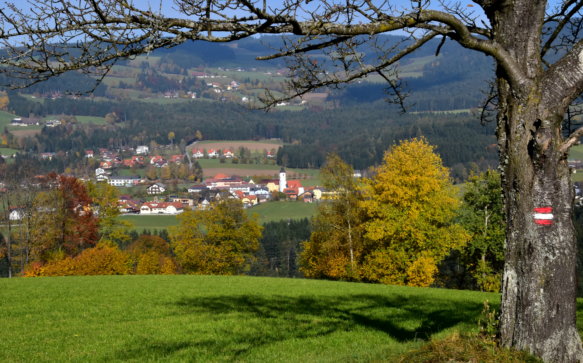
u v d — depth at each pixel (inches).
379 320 580.7
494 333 253.8
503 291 245.0
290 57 260.7
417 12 218.7
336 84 265.4
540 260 230.7
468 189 1407.5
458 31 230.1
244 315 636.1
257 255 4153.5
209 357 422.9
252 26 211.6
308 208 6353.3
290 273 4200.3
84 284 1064.8
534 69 234.2
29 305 752.3
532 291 231.8
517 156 235.5
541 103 229.5
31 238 1991.9
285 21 208.4
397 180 1243.2
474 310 636.1
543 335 229.0
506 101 243.0
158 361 418.9
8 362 426.9
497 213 1353.3
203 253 1951.3
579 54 226.1
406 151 1282.0
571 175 234.5
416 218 1229.7
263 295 856.3
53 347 481.4
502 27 239.1
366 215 1398.9
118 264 1814.7
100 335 533.3
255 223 1973.4
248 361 401.4
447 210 1263.5
